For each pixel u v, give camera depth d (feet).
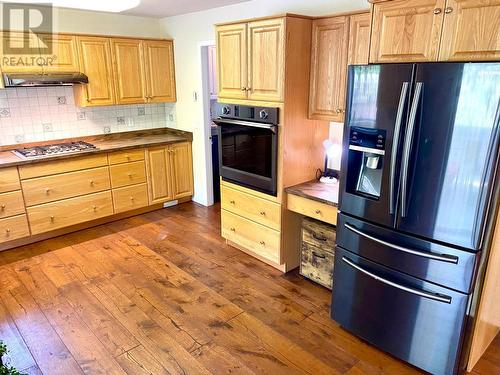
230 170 11.41
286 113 9.46
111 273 10.82
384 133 6.72
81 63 13.16
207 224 14.46
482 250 6.12
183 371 7.22
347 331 8.35
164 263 11.41
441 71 5.75
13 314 8.91
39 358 7.54
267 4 11.33
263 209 10.69
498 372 7.20
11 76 11.50
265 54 9.46
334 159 10.71
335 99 9.26
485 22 5.48
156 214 15.52
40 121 13.61
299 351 7.75
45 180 12.39
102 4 12.35
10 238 12.03
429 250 6.49
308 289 10.03
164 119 17.26
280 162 9.84
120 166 14.19
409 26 6.33
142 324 8.59
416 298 6.81
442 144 5.95
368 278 7.52
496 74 5.25
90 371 7.22
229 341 8.05
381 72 6.54
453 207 6.05
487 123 5.46
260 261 11.55
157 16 15.14
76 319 8.75
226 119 10.94
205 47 14.44
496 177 5.69
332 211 9.04
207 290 9.96
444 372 6.82
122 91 14.44
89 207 13.67
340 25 8.75
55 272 10.85
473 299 6.43
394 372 7.20
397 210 6.71
